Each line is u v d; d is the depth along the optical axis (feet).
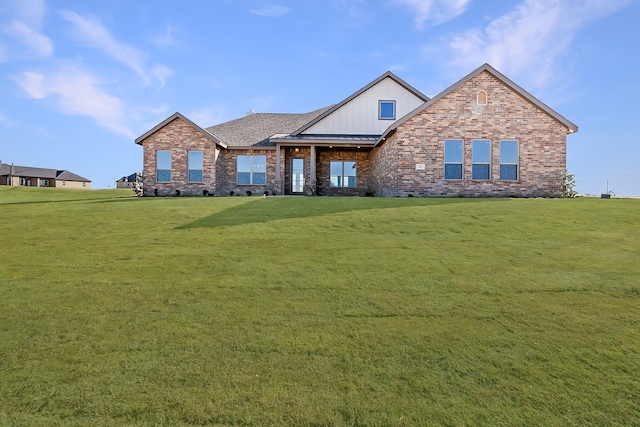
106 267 20.62
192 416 8.80
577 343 12.39
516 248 24.32
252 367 10.91
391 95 72.02
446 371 10.78
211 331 13.19
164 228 30.48
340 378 10.39
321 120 72.33
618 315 14.51
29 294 16.63
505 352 11.83
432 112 54.65
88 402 9.26
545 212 35.70
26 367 10.79
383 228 29.99
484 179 54.44
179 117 66.85
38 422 8.54
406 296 16.55
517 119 54.54
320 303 15.79
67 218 34.83
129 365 10.96
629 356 11.57
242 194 72.59
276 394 9.65
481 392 9.82
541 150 54.49
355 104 72.28
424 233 28.40
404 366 11.02
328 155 74.95
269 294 16.79
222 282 18.30
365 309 15.19
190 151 67.31
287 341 12.49
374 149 70.79
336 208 39.17
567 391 9.88
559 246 24.76
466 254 23.06
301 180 74.33
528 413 9.02
